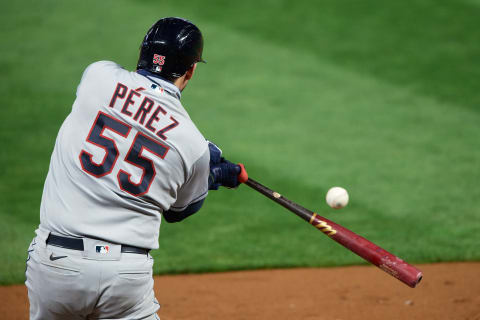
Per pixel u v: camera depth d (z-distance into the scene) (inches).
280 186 990.4
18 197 944.9
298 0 1801.2
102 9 1718.8
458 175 1035.9
